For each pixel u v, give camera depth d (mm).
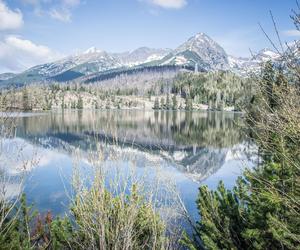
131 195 5191
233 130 64188
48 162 28172
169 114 127938
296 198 4445
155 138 50781
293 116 3918
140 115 116750
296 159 4426
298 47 3662
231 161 31531
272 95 4062
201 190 6285
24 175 5285
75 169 5070
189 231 7449
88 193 5035
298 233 4590
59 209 15445
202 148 41406
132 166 5270
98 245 5023
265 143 4637
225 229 5398
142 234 5613
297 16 3545
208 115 122062
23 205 5969
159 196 6156
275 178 4953
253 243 4980
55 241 5559
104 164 4883
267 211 4875
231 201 6004
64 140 48250
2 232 4980
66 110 145500
